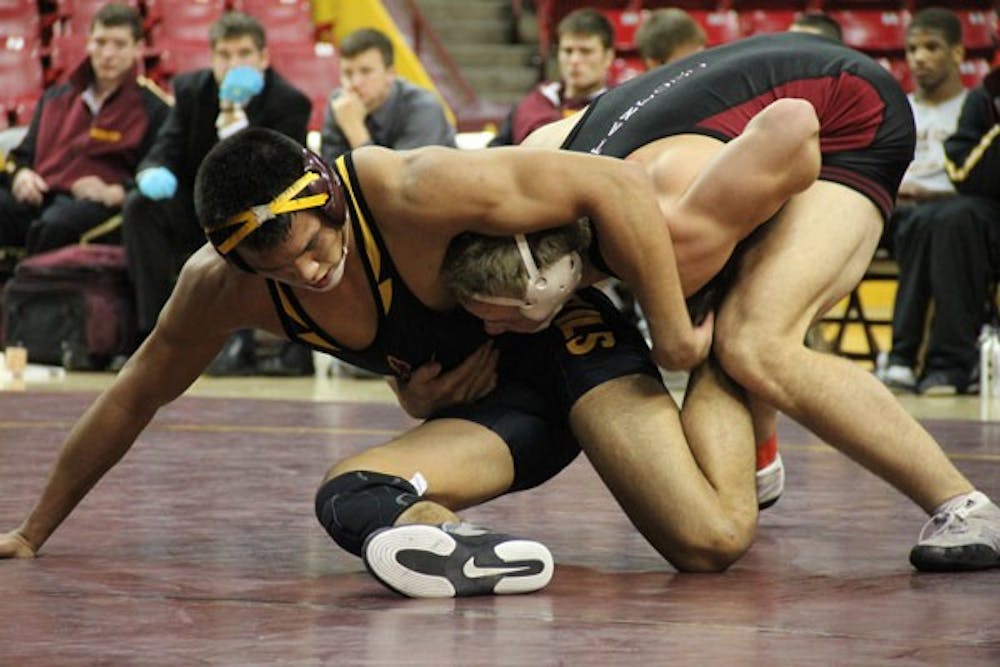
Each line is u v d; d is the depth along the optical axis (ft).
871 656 18.53
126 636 19.69
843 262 26.07
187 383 25.26
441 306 24.40
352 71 64.34
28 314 70.08
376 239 23.24
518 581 22.48
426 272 23.68
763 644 19.20
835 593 22.75
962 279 60.75
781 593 22.75
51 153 72.28
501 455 25.53
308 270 22.09
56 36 95.61
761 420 29.37
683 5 104.37
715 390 25.64
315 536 27.81
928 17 63.16
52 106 72.69
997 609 21.44
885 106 27.48
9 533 25.96
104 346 69.36
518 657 18.49
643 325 64.13
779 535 28.30
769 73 27.40
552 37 107.86
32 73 91.81
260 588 22.99
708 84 27.14
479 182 22.66
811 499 32.78
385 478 24.11
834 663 18.17
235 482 34.83
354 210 23.08
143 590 22.81
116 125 71.77
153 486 34.14
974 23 98.89
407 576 22.03
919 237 61.26
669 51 59.06
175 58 94.32
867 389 25.36
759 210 24.99
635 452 24.76
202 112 66.18
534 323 24.00
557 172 22.91
